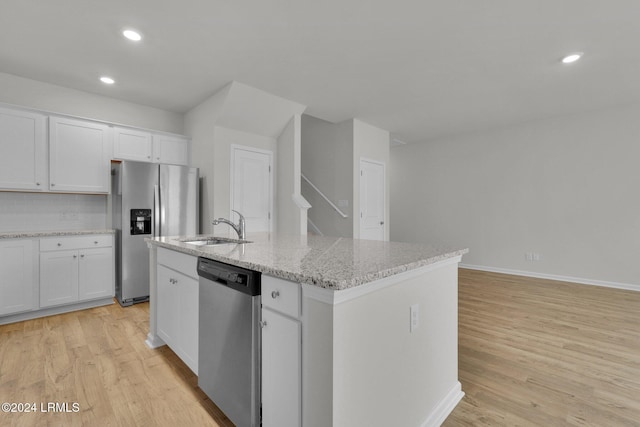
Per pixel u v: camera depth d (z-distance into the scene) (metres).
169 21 2.29
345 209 4.79
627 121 4.07
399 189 6.46
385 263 1.26
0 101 3.07
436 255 1.49
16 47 2.62
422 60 2.88
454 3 2.10
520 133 4.94
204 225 3.89
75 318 2.94
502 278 4.70
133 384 1.83
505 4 2.11
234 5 2.12
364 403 1.12
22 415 1.54
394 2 2.09
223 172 3.82
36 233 2.88
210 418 1.55
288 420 1.15
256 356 1.29
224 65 2.97
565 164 4.53
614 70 3.07
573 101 3.94
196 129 4.08
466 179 5.53
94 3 2.07
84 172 3.30
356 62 2.92
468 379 1.92
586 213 4.37
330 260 1.34
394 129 5.27
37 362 2.07
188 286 1.84
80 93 3.54
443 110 4.29
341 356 1.01
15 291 2.79
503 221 5.11
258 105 3.70
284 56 2.81
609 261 4.20
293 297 1.12
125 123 3.87
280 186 4.37
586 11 2.18
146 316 3.00
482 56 2.81
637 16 2.23
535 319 2.94
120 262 3.35
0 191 3.04
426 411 1.48
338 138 4.88
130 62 2.90
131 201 3.34
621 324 2.81
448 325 1.69
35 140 3.02
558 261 4.60
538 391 1.79
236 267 1.40
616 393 1.76
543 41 2.56
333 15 2.23
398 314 1.29
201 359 1.67
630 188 4.06
